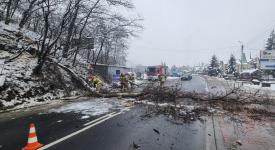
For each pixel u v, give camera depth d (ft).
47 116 32.30
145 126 28.37
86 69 89.25
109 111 36.88
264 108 42.91
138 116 33.83
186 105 42.63
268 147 21.47
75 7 56.70
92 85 69.56
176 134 25.38
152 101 46.55
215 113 37.01
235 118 33.76
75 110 36.99
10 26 67.56
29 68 49.62
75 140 22.45
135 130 26.48
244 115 35.88
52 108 38.09
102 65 111.65
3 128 26.04
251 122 31.50
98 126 27.68
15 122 28.63
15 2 73.00
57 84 52.90
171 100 47.11
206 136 24.80
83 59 109.40
